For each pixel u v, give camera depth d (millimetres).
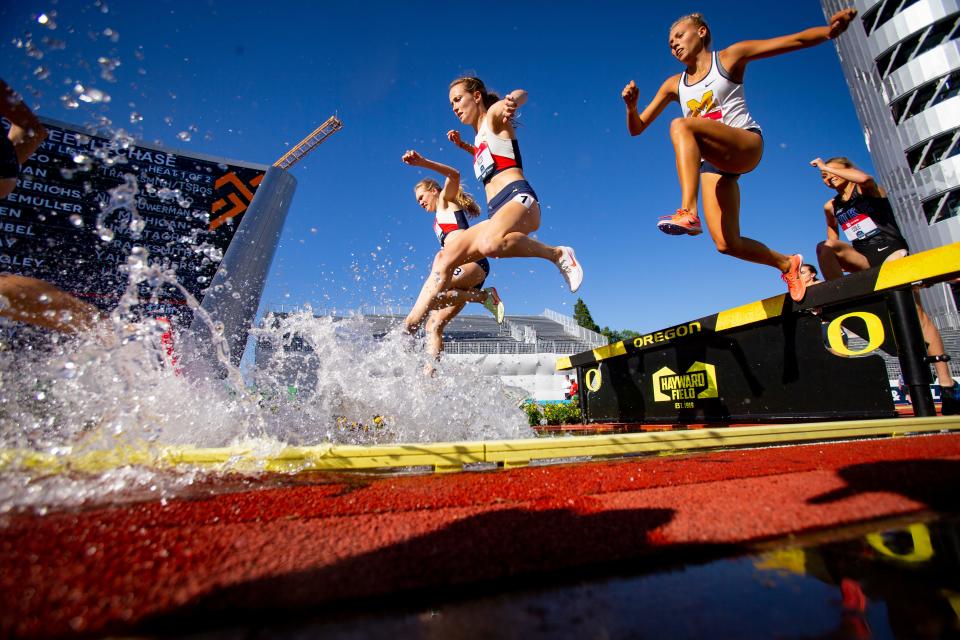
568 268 3523
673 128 2498
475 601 557
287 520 860
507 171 3562
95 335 2197
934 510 912
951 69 22625
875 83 25203
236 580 589
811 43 2521
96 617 491
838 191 4387
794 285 3146
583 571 645
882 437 2363
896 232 4012
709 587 587
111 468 1348
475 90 3789
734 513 878
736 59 2754
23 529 767
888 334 2715
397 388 3135
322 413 2955
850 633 466
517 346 22766
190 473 1383
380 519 865
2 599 523
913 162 24141
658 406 4414
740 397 3574
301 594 550
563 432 4703
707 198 3074
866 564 649
